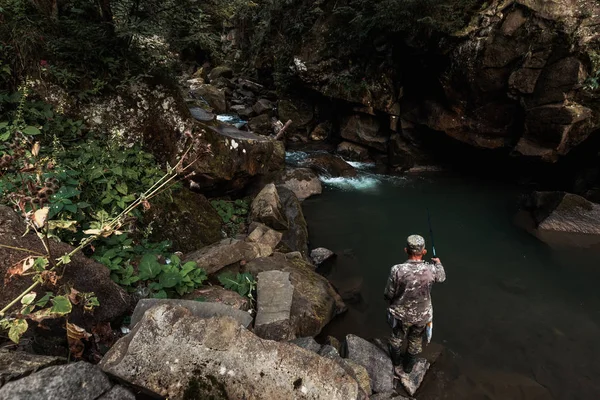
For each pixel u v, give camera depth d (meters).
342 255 5.58
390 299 3.22
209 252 4.08
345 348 3.43
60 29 4.39
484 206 7.42
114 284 2.78
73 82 4.24
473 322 4.15
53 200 3.02
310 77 10.16
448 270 5.21
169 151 4.95
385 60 9.01
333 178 8.84
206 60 19.12
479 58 7.20
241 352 1.97
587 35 6.08
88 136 4.26
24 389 1.55
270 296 3.63
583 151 7.05
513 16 6.78
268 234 5.18
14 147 2.02
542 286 4.82
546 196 6.61
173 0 4.98
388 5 7.64
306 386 1.94
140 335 1.96
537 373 3.44
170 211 4.41
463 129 8.16
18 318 1.70
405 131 9.34
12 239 2.47
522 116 7.25
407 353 3.20
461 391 3.21
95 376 1.77
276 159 8.30
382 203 7.57
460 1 7.30
